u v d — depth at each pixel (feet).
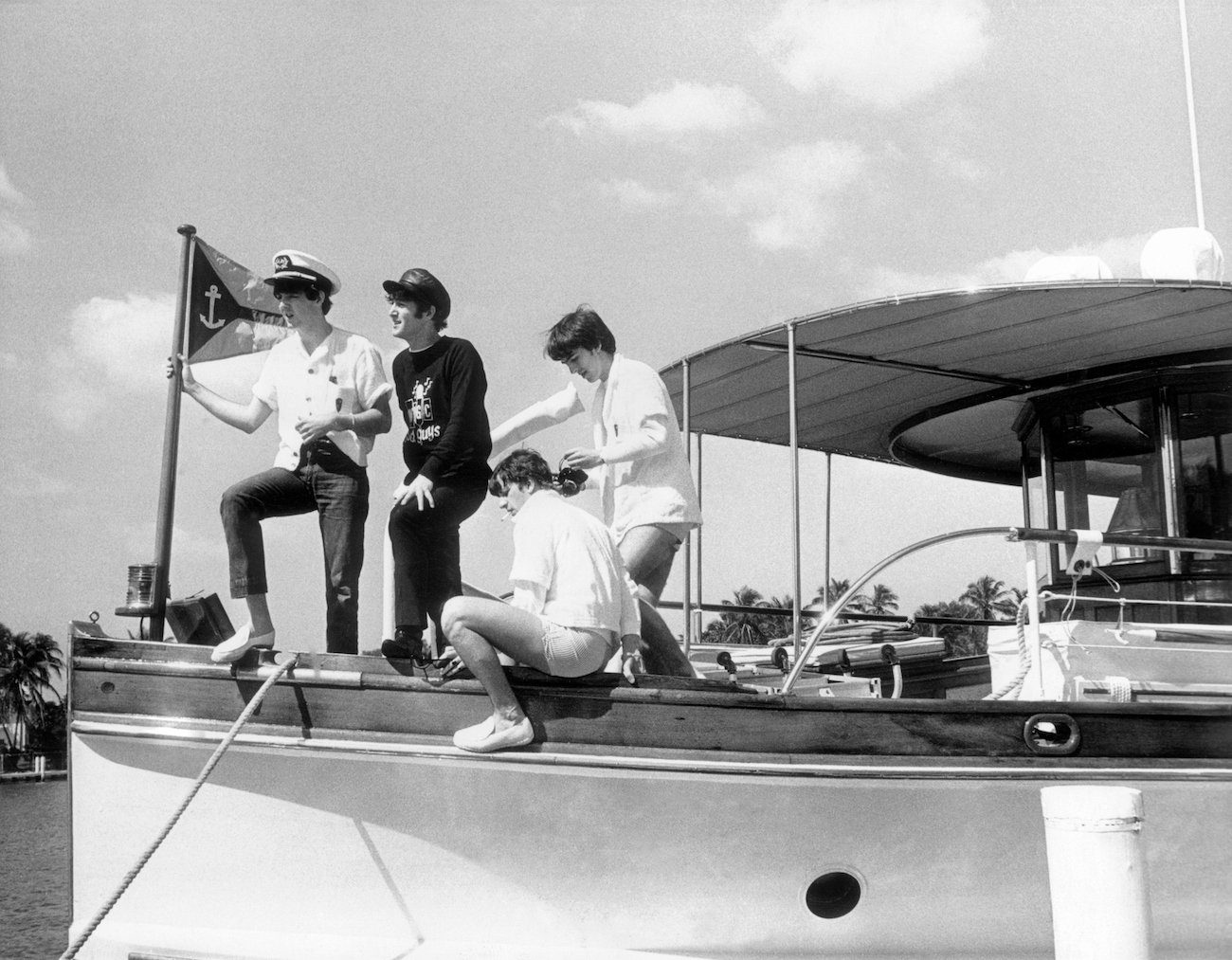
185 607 16.16
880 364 23.48
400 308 15.89
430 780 14.87
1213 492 22.17
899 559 16.87
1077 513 24.04
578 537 14.55
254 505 15.55
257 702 14.33
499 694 14.43
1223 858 17.04
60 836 135.33
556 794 14.88
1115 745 16.34
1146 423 23.17
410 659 15.03
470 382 15.69
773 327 20.68
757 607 27.07
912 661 24.59
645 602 16.65
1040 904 16.21
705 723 14.98
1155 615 22.07
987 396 25.54
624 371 16.88
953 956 15.98
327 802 14.92
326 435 15.96
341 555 15.98
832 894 15.89
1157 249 22.03
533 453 14.93
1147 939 13.93
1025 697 17.61
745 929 15.48
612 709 14.85
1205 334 21.44
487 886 15.05
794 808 15.30
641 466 16.90
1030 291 19.02
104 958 15.01
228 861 15.07
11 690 305.32
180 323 16.98
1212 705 16.83
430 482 15.24
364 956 14.87
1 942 77.00
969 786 15.75
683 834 15.12
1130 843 14.02
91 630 15.48
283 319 17.67
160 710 15.05
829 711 15.34
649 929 15.26
